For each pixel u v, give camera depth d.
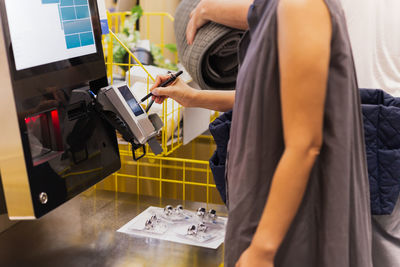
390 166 1.18
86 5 1.19
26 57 0.99
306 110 0.85
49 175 1.05
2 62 0.94
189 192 1.93
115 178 1.74
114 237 1.34
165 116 1.50
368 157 1.19
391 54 1.64
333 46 0.89
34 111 1.01
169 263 1.21
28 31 1.00
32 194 0.99
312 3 0.85
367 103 1.29
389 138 1.19
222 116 1.32
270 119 0.91
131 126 1.18
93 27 1.22
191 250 1.28
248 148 0.93
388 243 1.25
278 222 0.87
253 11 0.96
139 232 1.37
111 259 1.22
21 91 0.97
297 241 0.94
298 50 0.84
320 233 0.94
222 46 1.39
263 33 0.90
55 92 1.08
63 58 1.11
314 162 0.88
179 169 1.90
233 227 0.96
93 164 1.21
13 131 0.96
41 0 1.04
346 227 0.92
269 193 0.90
